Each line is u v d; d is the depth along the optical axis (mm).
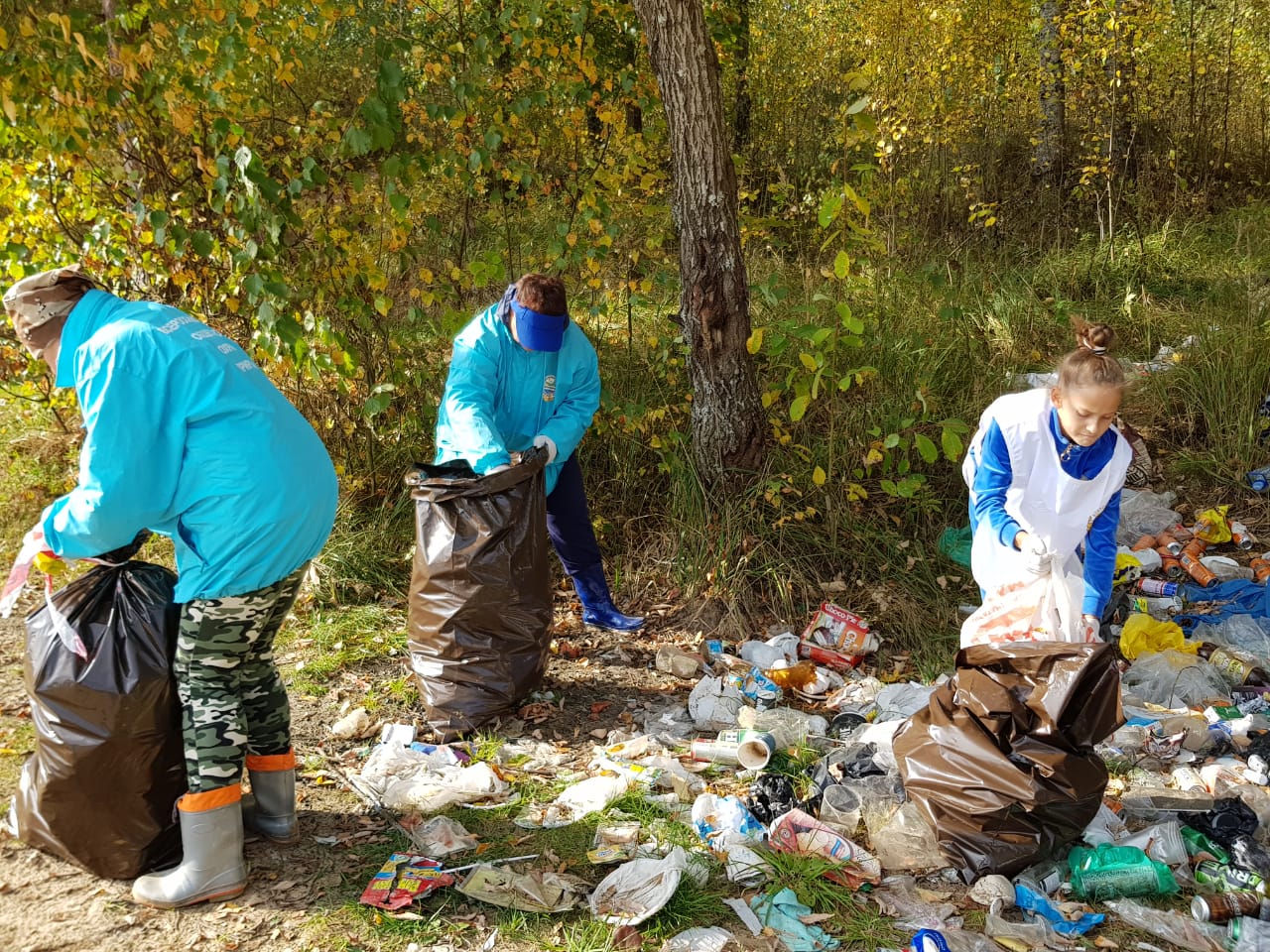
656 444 5551
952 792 3033
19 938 2746
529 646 4059
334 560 5125
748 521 5227
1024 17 10500
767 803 3414
